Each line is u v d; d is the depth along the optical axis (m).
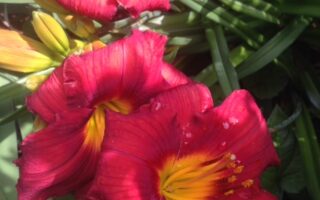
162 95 0.44
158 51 0.45
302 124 0.57
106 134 0.40
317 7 0.56
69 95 0.43
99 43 0.49
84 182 0.45
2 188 0.51
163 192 0.44
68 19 0.51
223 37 0.56
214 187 0.45
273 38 0.56
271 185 0.56
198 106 0.45
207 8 0.56
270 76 0.59
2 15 0.58
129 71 0.44
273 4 0.58
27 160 0.43
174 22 0.57
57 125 0.43
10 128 0.53
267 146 0.46
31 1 0.54
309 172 0.54
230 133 0.45
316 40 0.60
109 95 0.45
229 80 0.53
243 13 0.58
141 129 0.41
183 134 0.44
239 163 0.45
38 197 0.44
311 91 0.57
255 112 0.45
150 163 0.41
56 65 0.51
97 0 0.49
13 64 0.50
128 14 0.52
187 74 0.59
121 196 0.39
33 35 0.57
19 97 0.53
